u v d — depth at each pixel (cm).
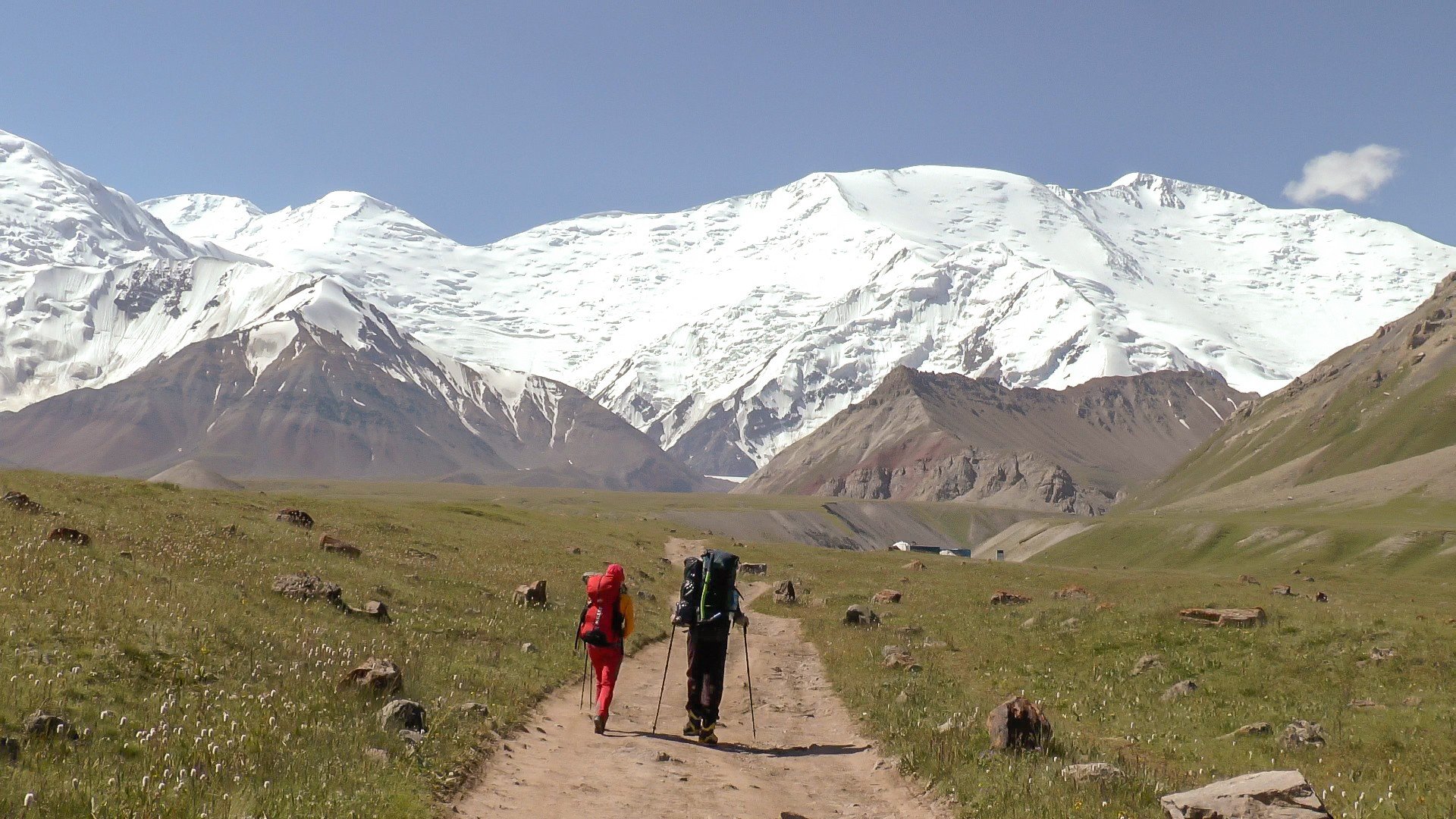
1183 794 1188
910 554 11469
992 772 1402
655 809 1258
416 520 6425
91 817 977
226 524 3822
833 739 1788
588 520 11762
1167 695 2233
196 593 2139
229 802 1054
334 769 1230
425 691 1736
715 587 1742
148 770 1132
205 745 1245
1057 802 1254
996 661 2692
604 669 1745
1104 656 2700
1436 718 1912
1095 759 1533
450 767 1337
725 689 2355
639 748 1608
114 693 1395
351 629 2212
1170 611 3158
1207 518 19025
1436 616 3272
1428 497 17612
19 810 955
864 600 4897
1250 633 2770
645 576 5388
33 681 1344
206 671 1585
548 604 3391
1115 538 19138
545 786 1330
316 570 3014
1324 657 2456
